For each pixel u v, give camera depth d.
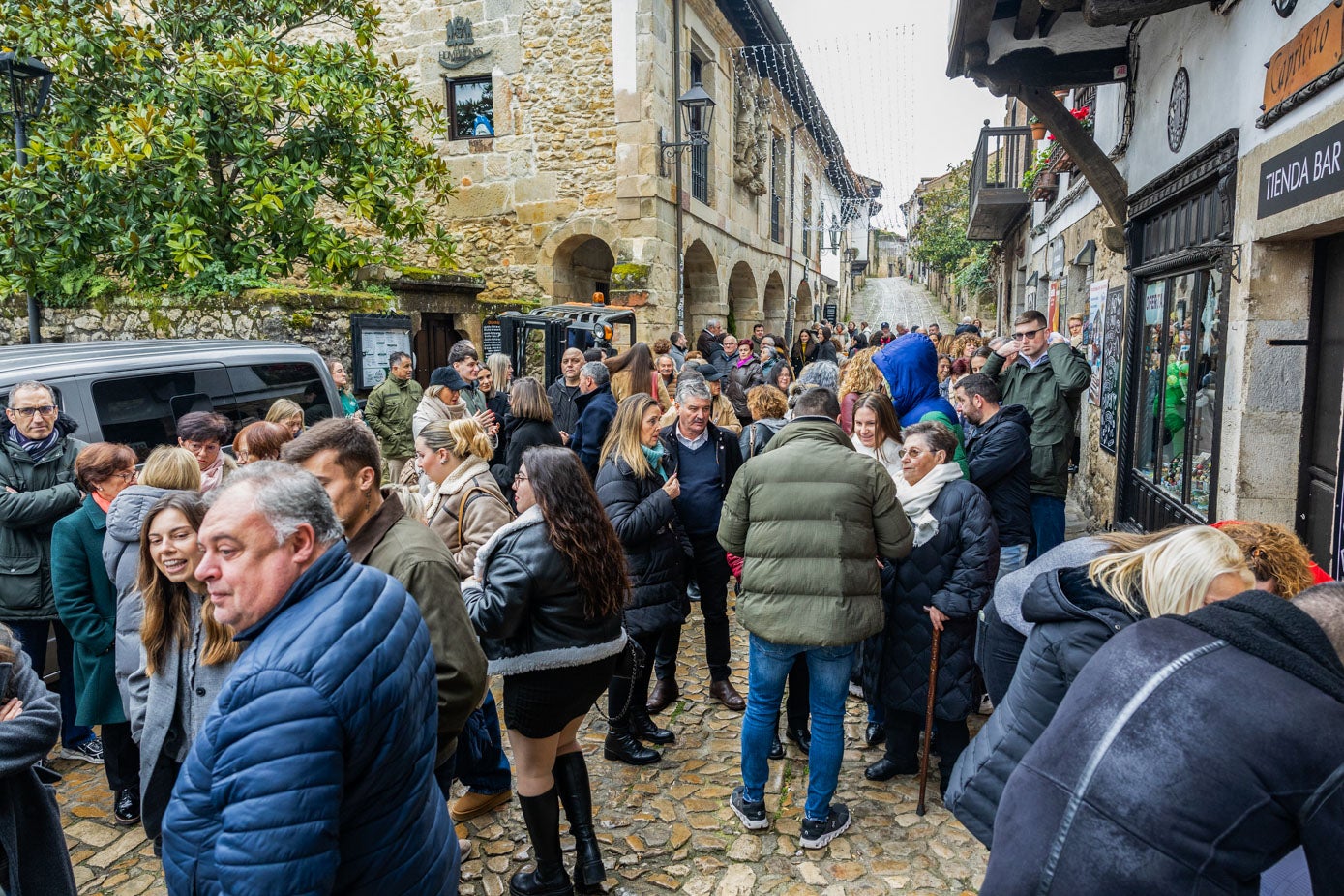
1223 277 4.39
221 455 3.85
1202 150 4.68
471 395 7.24
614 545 2.72
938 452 3.34
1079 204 8.95
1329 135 3.17
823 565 2.93
